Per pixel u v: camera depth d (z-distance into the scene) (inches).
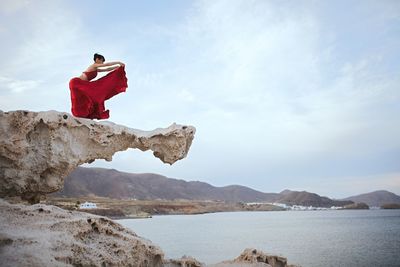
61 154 445.7
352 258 1414.9
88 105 493.7
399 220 5231.3
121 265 351.6
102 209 4916.3
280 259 554.3
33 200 463.8
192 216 7514.8
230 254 1476.4
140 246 385.1
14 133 433.1
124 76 523.5
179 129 507.5
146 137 496.4
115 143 484.4
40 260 267.7
